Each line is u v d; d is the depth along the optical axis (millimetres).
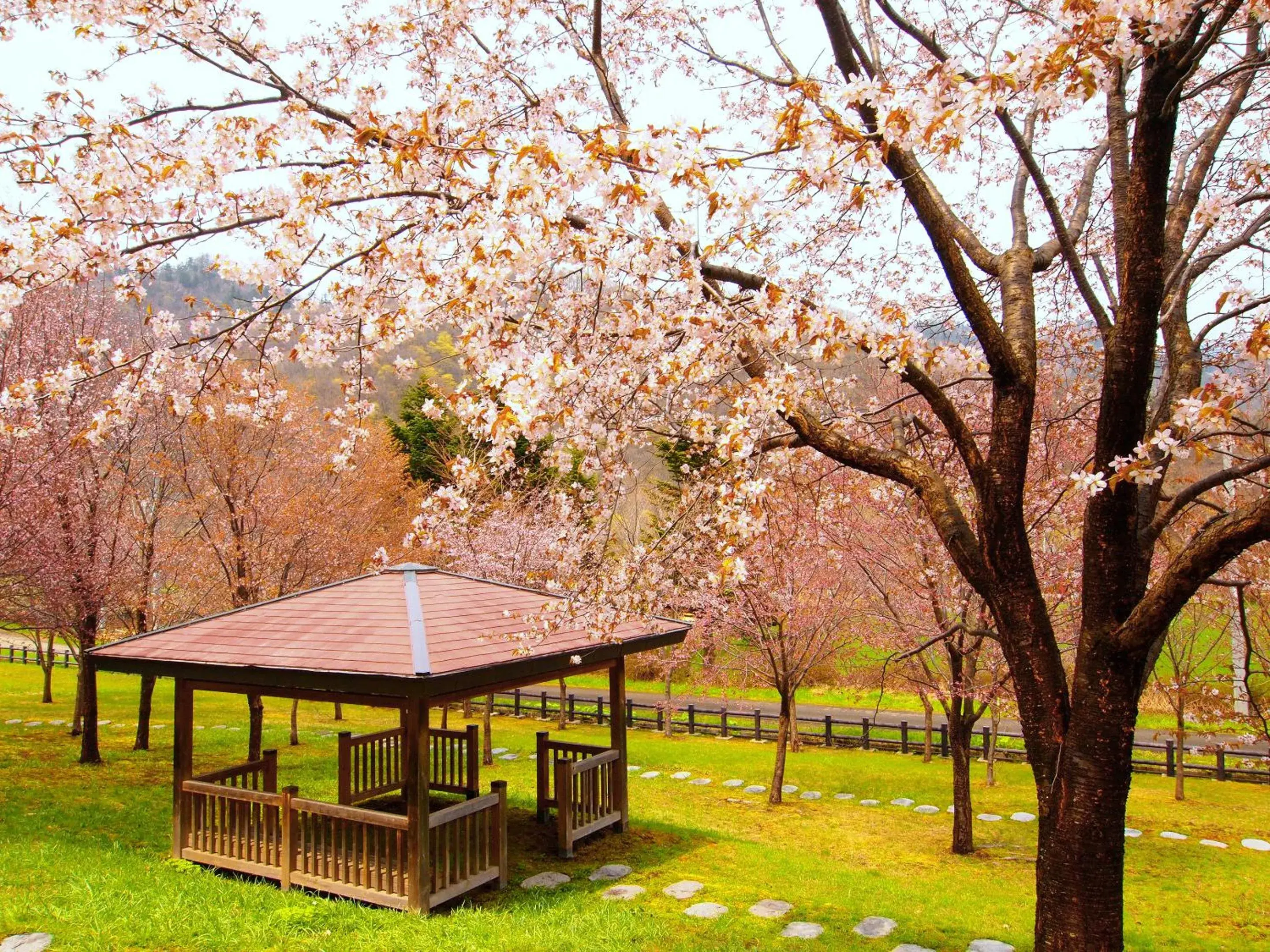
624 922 6375
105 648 8305
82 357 4387
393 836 8406
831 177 3354
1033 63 2961
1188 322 5258
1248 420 5855
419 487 20016
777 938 6328
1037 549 9172
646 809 11133
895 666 11133
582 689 24562
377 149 4129
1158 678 11219
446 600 8375
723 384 4785
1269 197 4309
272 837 7488
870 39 4945
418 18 5461
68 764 12477
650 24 6359
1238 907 7934
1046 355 7637
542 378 3457
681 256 3912
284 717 18328
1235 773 13562
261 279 4359
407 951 5785
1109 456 4211
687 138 3354
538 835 9250
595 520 5180
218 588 13453
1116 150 4660
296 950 5746
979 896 7887
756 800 12031
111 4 3902
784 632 11938
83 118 3785
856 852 9531
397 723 17844
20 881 6820
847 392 7047
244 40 4355
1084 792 4160
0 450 10141
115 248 3955
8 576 11164
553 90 6051
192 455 13195
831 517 9953
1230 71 3688
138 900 6461
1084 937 4082
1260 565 8945
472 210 3977
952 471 7527
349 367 4828
